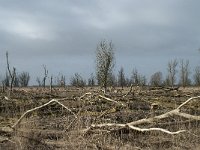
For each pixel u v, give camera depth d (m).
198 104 18.27
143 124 12.00
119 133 11.61
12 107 16.31
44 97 21.11
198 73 60.00
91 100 16.42
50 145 10.47
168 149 10.59
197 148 10.68
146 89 27.62
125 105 15.80
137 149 10.43
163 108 16.88
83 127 12.09
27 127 11.19
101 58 33.22
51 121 13.31
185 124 12.45
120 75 48.88
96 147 10.28
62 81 46.22
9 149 10.05
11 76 22.41
